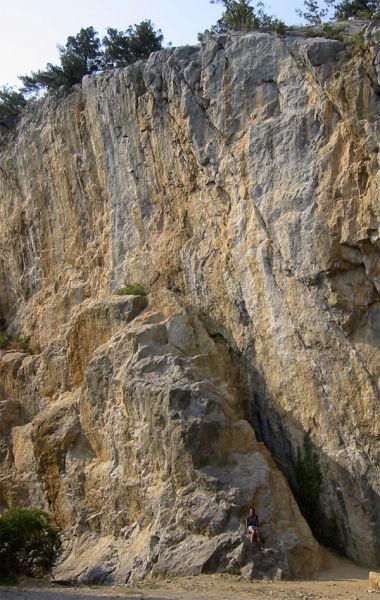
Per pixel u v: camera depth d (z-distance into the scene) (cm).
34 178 3688
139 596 1673
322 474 2203
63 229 3497
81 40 4466
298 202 2275
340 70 2241
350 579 1906
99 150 3250
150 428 2294
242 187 2495
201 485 2106
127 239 3044
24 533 2102
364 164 2130
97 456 2555
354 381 2145
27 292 3741
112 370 2534
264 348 2398
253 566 1920
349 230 2131
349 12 3438
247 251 2453
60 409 2727
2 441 3125
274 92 2464
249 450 2177
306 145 2308
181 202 2797
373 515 2084
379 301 2134
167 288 2792
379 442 2089
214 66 2630
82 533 2473
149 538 2119
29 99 4356
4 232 3938
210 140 2641
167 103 2842
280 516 2042
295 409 2288
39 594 1716
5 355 3434
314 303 2234
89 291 3219
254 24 3017
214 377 2411
